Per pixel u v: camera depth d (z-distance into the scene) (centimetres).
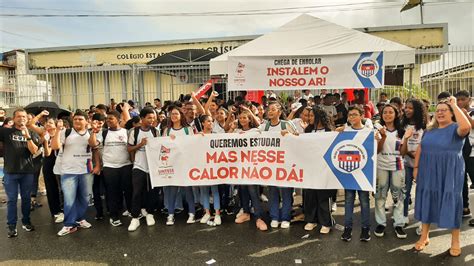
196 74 1373
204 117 573
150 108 571
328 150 501
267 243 481
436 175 423
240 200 586
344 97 954
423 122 497
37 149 562
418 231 498
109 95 1623
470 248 445
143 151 566
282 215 544
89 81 1653
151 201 583
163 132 642
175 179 563
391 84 1262
